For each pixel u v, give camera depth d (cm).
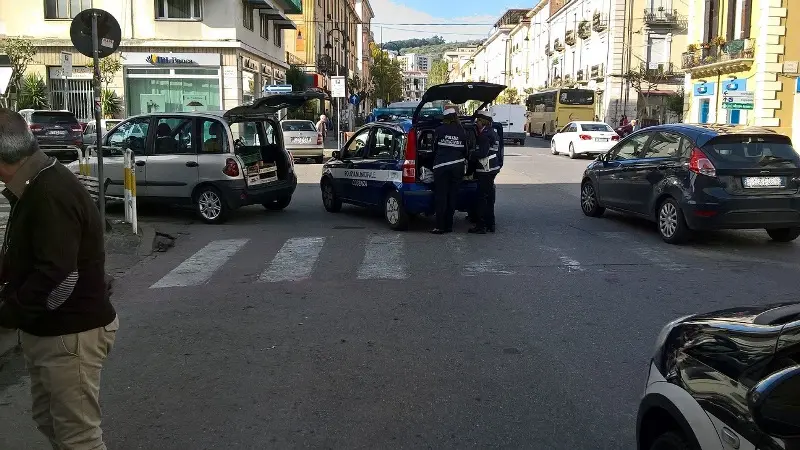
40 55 2823
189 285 757
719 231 1090
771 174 920
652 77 4581
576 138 2762
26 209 298
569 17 6091
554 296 704
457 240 1009
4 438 407
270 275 798
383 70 7988
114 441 402
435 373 502
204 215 1156
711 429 250
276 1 3453
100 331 320
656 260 874
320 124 3200
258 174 1186
